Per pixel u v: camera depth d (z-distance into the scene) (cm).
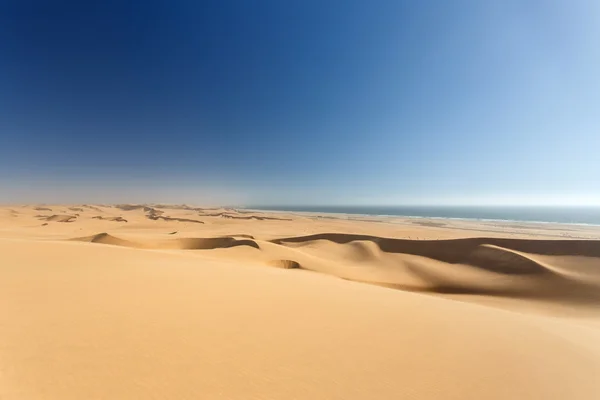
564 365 771
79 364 568
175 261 2125
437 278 3497
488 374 688
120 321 798
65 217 10975
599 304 2566
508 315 1291
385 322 988
